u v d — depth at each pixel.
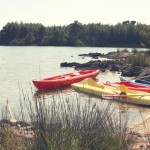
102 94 19.02
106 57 55.84
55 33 122.56
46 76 32.47
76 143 5.41
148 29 50.47
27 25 125.44
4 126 6.86
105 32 114.25
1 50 90.31
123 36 111.19
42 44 122.44
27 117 10.14
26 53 75.19
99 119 6.51
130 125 12.23
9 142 5.77
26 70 37.97
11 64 46.25
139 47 108.00
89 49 96.00
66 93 21.50
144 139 8.94
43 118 5.82
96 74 29.11
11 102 18.31
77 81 25.44
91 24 119.69
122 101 18.28
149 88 20.16
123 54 55.28
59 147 5.23
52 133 5.53
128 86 21.92
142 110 16.41
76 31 120.94
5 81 28.64
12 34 125.69
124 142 6.61
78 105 7.11
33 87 24.98
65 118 6.15
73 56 62.84
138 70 30.67
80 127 6.16
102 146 5.93
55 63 47.34
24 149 5.47
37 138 5.47
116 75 32.28
